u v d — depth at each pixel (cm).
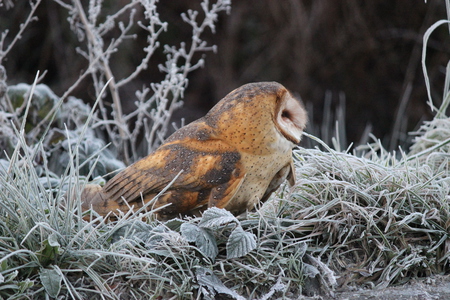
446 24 2289
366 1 2388
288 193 734
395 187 705
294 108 666
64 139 964
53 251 584
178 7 2455
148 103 1093
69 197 612
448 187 734
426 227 686
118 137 1173
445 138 925
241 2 2473
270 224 661
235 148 620
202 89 2486
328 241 668
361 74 2420
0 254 575
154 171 637
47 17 2298
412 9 2369
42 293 573
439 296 605
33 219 600
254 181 632
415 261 645
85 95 2262
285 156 639
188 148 634
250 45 2497
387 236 670
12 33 2239
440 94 2314
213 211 608
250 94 620
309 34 2406
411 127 2314
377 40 2395
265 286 620
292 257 625
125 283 596
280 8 2438
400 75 2398
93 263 572
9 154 972
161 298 591
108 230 633
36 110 1009
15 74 2286
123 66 2214
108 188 667
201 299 597
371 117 2406
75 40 2255
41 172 891
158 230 617
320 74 2425
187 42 2466
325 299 614
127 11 2148
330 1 2388
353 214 681
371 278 646
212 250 610
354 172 723
